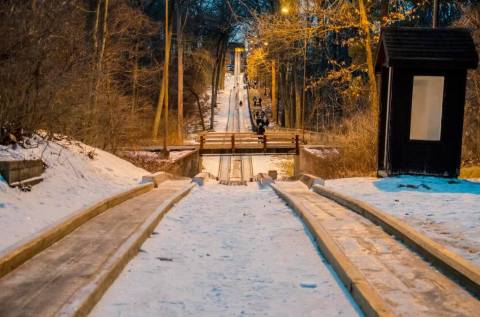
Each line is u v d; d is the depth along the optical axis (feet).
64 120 45.06
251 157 141.28
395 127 40.65
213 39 192.03
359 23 61.11
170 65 177.37
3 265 15.24
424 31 40.88
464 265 15.19
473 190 35.04
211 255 20.11
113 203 29.81
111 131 65.05
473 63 38.37
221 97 291.58
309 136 130.62
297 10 63.31
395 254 18.61
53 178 32.12
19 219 21.77
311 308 14.01
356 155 60.70
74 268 16.20
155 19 158.10
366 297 13.35
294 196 36.24
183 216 29.40
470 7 63.93
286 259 19.35
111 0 85.97
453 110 39.75
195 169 99.96
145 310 13.71
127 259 18.20
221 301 14.62
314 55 123.95
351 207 29.30
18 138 34.09
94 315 13.19
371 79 59.88
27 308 12.60
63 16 40.83
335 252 18.16
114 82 90.58
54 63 40.55
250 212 31.32
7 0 33.58
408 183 37.86
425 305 13.33
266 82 293.64
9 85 32.73
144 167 64.18
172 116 149.59
